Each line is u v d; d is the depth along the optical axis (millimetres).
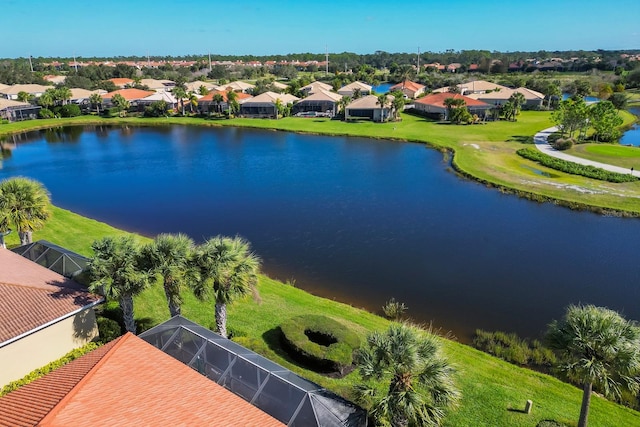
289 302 25688
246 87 142875
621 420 16969
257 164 65000
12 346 17625
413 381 13492
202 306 24750
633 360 12547
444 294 28328
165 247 19125
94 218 43312
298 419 13828
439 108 100375
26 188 28203
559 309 26594
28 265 22547
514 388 18797
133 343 14867
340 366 19000
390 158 67875
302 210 44969
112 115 109875
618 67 177375
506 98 110125
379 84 177625
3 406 12570
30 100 115875
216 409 12438
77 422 10633
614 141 71438
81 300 19781
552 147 68938
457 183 54281
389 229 39500
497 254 34281
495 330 24438
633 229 39188
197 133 91375
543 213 43500
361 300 27641
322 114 106625
